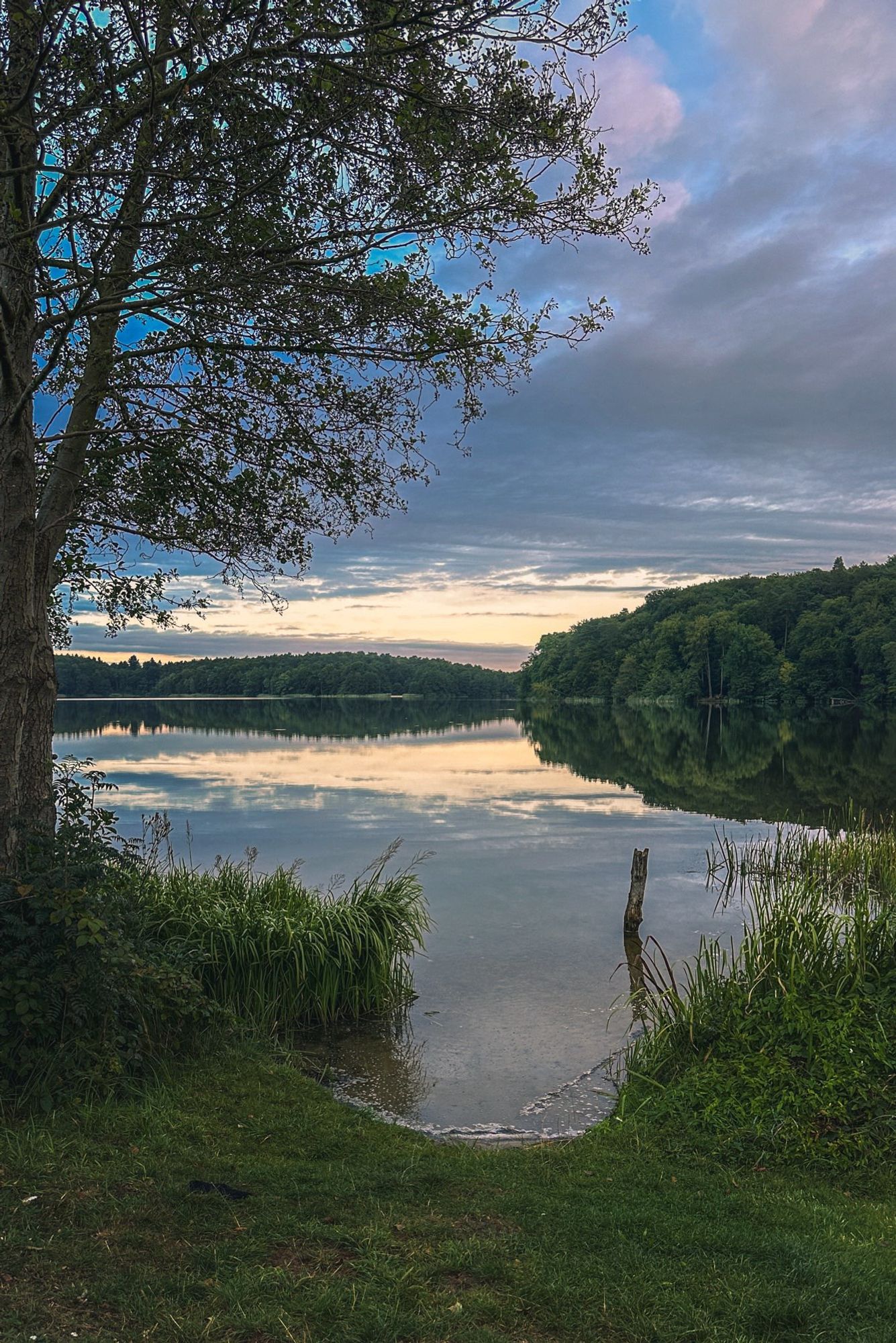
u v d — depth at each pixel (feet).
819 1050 22.75
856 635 370.94
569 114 20.26
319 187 20.48
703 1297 12.73
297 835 62.23
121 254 21.25
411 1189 16.15
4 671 20.47
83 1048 19.07
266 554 28.53
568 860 56.85
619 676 474.49
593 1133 20.98
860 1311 12.65
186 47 16.81
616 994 32.42
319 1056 26.68
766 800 88.94
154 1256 12.80
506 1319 11.77
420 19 18.13
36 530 21.95
